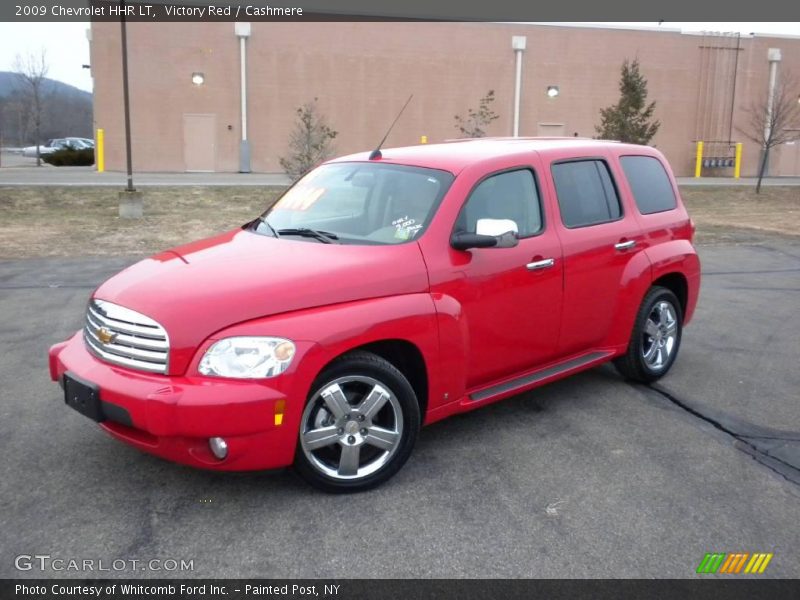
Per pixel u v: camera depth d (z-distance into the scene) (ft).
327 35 95.45
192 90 92.22
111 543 10.96
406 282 13.08
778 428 16.02
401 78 99.04
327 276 12.44
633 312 17.78
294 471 12.32
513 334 14.99
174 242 43.06
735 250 43.52
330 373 12.04
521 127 104.83
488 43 101.35
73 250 39.40
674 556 10.91
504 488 12.91
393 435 12.82
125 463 13.57
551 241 15.70
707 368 20.31
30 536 11.11
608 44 105.91
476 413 16.60
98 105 89.81
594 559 10.78
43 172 87.71
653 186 19.39
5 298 27.50
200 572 10.29
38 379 18.34
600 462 14.05
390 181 15.24
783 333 24.22
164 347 11.35
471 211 14.48
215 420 10.98
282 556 10.71
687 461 14.20
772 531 11.67
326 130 72.64
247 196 65.67
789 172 117.29
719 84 111.65
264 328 11.49
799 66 114.62
